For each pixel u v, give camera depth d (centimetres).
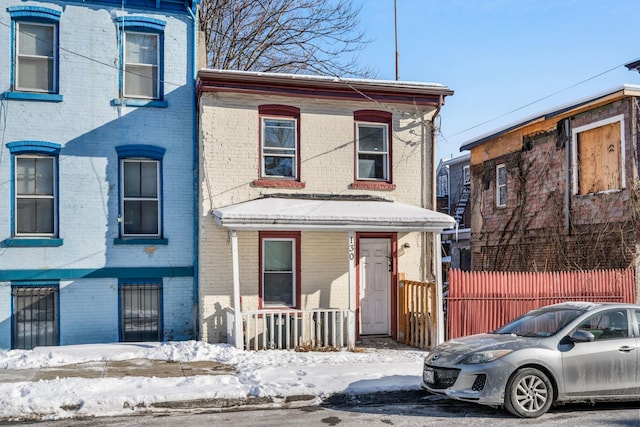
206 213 1348
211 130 1363
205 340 1332
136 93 1413
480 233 2317
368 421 805
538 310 970
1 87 1325
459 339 938
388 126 1489
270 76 1362
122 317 1371
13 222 1320
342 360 1164
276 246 1399
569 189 1803
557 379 824
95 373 1036
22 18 1347
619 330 866
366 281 1452
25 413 820
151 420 813
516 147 2094
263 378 988
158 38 1430
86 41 1376
